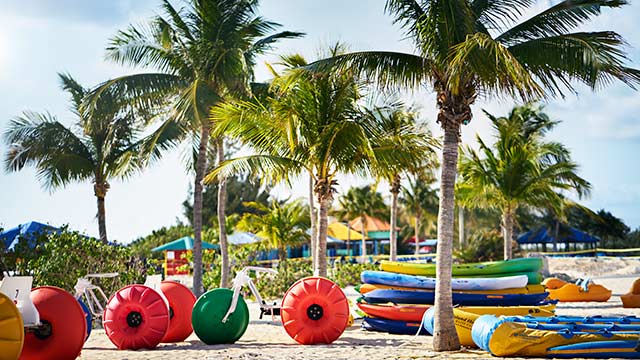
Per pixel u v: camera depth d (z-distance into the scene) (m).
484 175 26.16
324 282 13.88
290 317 13.66
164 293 14.34
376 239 62.50
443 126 12.63
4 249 20.19
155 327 13.08
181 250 42.44
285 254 38.38
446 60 12.24
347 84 17.06
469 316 12.96
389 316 15.70
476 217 63.09
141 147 22.61
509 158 26.11
